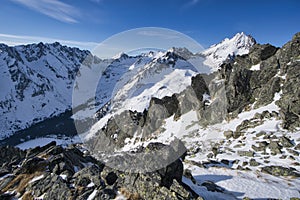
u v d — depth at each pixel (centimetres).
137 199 1727
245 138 4753
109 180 1998
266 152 3962
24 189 2297
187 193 1619
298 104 5025
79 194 1991
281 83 6338
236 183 2698
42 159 2644
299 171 3128
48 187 2191
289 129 4744
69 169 2389
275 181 2830
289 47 6719
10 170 2781
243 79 6975
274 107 5828
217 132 4988
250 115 5931
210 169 3331
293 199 2305
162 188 1652
